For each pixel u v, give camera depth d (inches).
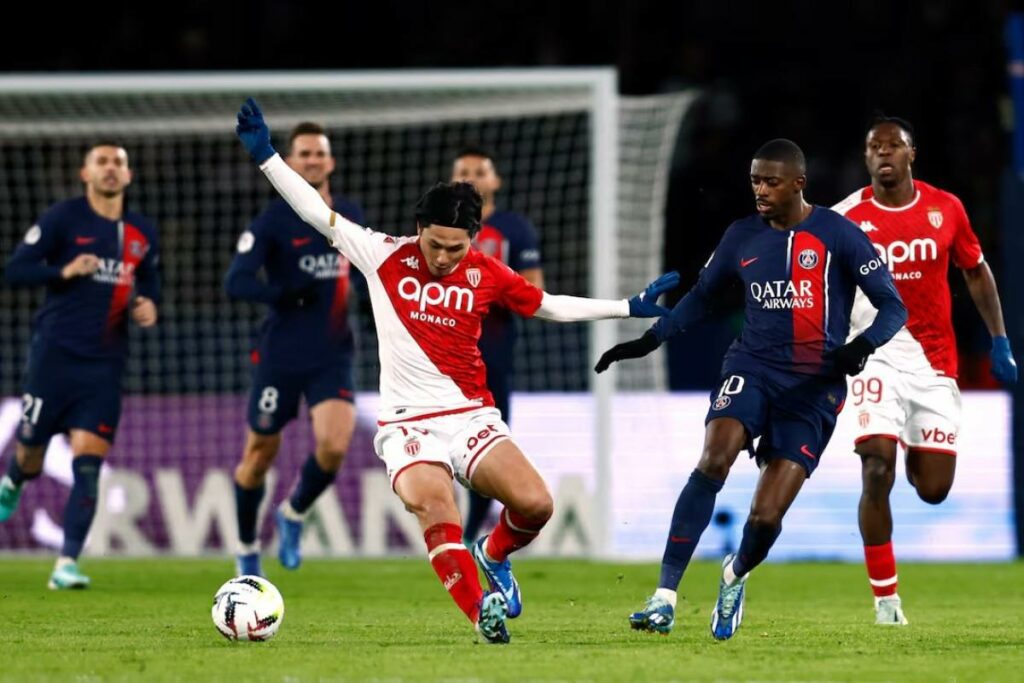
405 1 2994.6
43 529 1957.4
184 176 2333.9
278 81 1847.9
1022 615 1135.0
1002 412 1995.6
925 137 2810.0
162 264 2166.6
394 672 699.4
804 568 1792.6
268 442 1403.8
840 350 869.2
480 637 869.2
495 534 911.7
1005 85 2807.6
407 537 1948.8
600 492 1863.9
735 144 2802.7
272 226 1364.4
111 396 1387.8
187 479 1973.4
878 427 1041.5
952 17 2987.2
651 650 811.4
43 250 1358.3
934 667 738.2
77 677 689.6
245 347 2122.3
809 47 3056.1
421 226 832.3
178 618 1053.2
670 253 2679.6
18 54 2947.8
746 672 706.8
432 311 854.5
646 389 2044.8
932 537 1985.7
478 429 860.0
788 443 885.2
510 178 2391.7
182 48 2925.7
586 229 2396.7
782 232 905.5
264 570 1665.8
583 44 2950.3
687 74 2896.2
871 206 1093.8
